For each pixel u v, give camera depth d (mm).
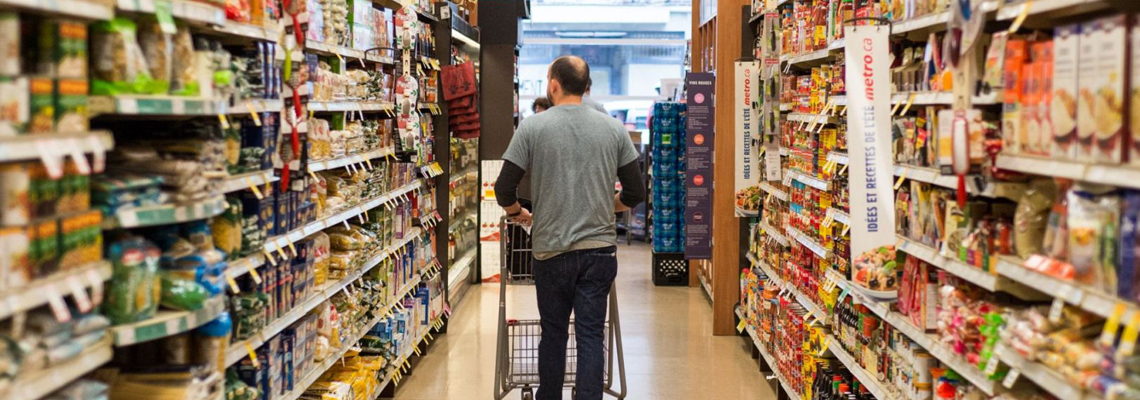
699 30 9258
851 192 3381
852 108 3371
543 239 4422
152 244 2518
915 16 3244
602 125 4480
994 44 2621
